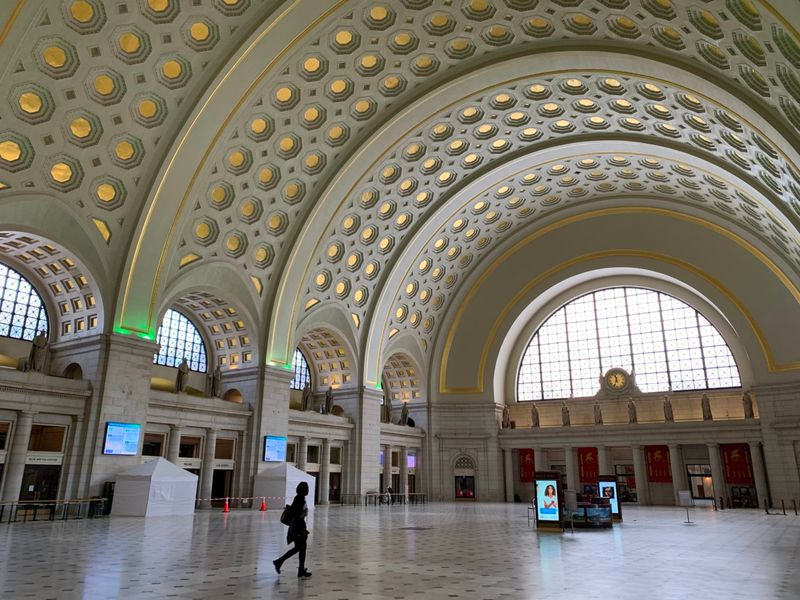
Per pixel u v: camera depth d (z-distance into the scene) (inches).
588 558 426.0
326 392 1286.9
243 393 1074.1
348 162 1020.5
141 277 880.3
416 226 1249.4
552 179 1277.1
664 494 1341.0
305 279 1119.6
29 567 358.6
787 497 1184.2
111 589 292.2
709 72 671.8
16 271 909.2
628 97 897.5
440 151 1098.7
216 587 301.0
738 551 473.7
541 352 1569.9
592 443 1408.7
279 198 1016.9
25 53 661.9
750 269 1277.1
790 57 493.4
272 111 882.1
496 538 566.6
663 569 373.7
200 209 924.6
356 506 1159.6
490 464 1470.2
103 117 767.1
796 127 589.9
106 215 846.5
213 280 1013.2
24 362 810.2
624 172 1227.2
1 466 745.6
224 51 775.7
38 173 760.3
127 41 717.9
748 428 1261.1
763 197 906.1
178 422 946.7
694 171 1074.1
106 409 820.6
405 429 1445.6
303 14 757.3
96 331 856.3
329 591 294.0
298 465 1155.9
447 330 1546.5
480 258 1519.4
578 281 1507.1
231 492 1023.6
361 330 1314.0
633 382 1439.5
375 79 906.1
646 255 1385.3
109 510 789.2
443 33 836.6
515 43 843.4
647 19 664.4
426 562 399.9
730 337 1354.6
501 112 1023.6
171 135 829.2
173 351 1103.0
